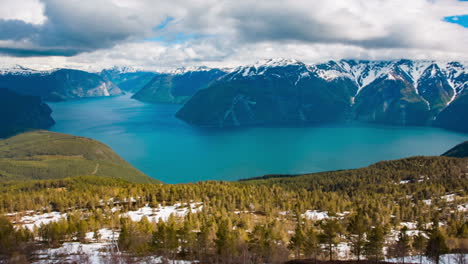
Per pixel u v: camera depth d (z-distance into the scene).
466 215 169.75
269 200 197.50
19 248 105.06
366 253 95.88
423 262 93.56
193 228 127.25
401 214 176.75
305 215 170.00
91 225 141.75
